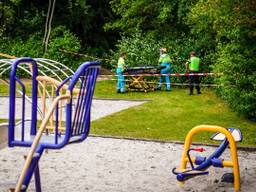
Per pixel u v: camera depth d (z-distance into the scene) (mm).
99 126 13094
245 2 13102
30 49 28953
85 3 32469
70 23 33000
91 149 10320
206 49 24281
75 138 5758
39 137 5242
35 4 32219
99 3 34562
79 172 8531
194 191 7504
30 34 30953
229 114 15398
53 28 31250
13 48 28734
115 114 15164
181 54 24438
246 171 8750
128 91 22047
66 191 7441
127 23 27469
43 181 7945
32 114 6164
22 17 31531
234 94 14586
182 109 16406
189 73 21094
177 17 26156
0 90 21500
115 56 26609
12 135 5672
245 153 10180
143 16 27031
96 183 7887
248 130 12859
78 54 29188
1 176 8172
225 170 8664
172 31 26406
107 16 34688
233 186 7781
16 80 5695
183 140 11367
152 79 23359
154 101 18391
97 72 5887
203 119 14469
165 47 24625
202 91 21812
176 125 13422
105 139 11406
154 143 11070
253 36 14211
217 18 14047
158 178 8211
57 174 8375
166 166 9008
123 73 21594
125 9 27500
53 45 29016
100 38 34531
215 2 13617
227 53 15094
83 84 5730
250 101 14180
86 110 5820
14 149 10055
